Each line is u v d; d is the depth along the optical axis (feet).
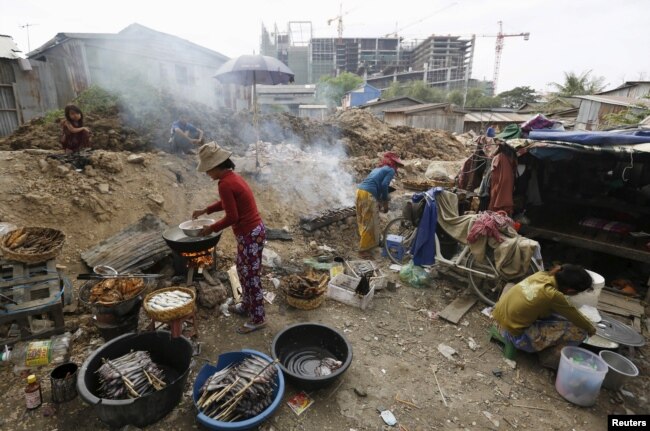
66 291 12.21
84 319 11.65
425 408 9.69
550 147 16.21
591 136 15.89
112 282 11.12
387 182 18.81
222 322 12.54
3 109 33.35
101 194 16.94
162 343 9.86
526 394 10.37
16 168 16.48
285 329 11.00
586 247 16.96
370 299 14.75
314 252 19.08
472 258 15.60
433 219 16.21
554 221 19.65
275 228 20.89
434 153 48.62
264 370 8.70
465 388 10.50
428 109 74.02
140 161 19.76
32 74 34.91
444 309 14.35
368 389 10.19
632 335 11.78
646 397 10.44
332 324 13.15
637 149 14.73
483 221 14.62
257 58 22.47
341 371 9.55
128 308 10.53
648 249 15.85
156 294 10.36
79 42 40.01
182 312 9.59
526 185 20.35
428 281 16.48
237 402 8.20
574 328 10.77
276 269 16.48
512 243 13.76
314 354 11.27
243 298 12.46
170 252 14.47
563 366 10.14
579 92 101.09
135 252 14.06
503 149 17.58
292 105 94.68
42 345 9.81
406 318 13.93
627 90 61.98
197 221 13.51
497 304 12.01
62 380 8.60
